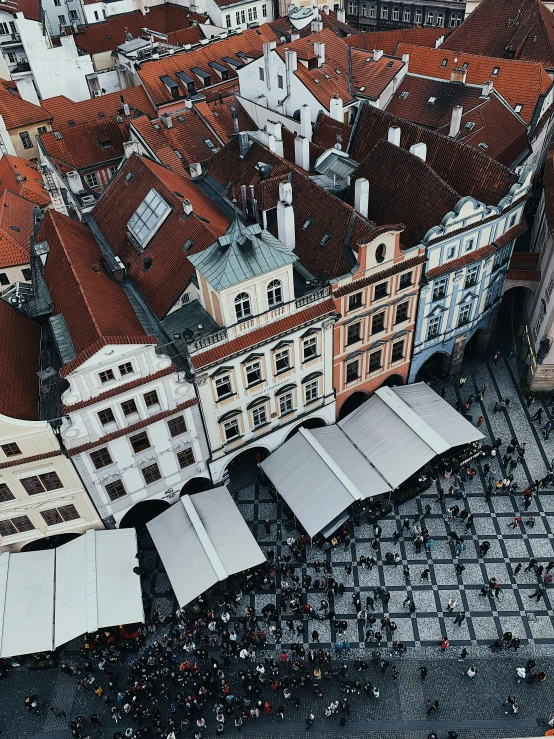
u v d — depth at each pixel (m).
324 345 48.03
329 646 42.47
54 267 48.81
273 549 48.09
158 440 44.22
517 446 53.22
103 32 109.75
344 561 46.97
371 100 72.75
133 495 46.06
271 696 40.28
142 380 40.50
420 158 50.88
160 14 114.94
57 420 39.19
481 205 48.84
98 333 38.78
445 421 51.75
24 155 81.56
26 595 42.22
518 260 59.47
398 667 41.22
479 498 50.28
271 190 50.75
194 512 46.03
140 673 41.09
